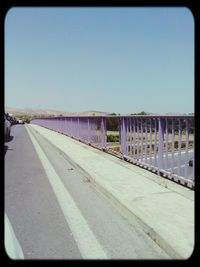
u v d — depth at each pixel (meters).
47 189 8.44
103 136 15.35
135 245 4.88
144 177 9.04
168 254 4.57
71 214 6.34
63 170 11.33
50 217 6.14
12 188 8.54
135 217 5.86
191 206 6.29
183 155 11.81
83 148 16.83
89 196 7.73
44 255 4.52
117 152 13.30
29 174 10.52
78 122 22.28
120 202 6.75
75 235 5.26
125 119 12.10
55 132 35.84
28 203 7.09
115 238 5.14
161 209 6.11
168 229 5.07
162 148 8.91
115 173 9.67
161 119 8.73
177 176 8.02
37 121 79.56
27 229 5.52
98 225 5.73
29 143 22.12
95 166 11.00
